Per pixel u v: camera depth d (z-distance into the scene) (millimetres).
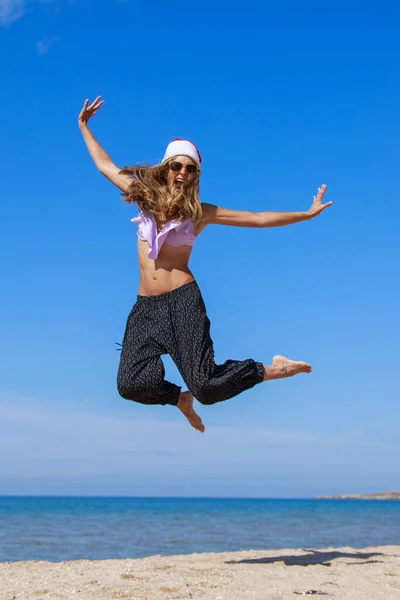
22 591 5137
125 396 4957
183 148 4797
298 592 5156
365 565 6891
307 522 35812
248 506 115688
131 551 14766
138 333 4906
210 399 4758
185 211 4746
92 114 5477
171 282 4883
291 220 5051
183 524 32125
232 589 5234
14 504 121125
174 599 4785
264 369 4832
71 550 15039
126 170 4984
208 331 4812
